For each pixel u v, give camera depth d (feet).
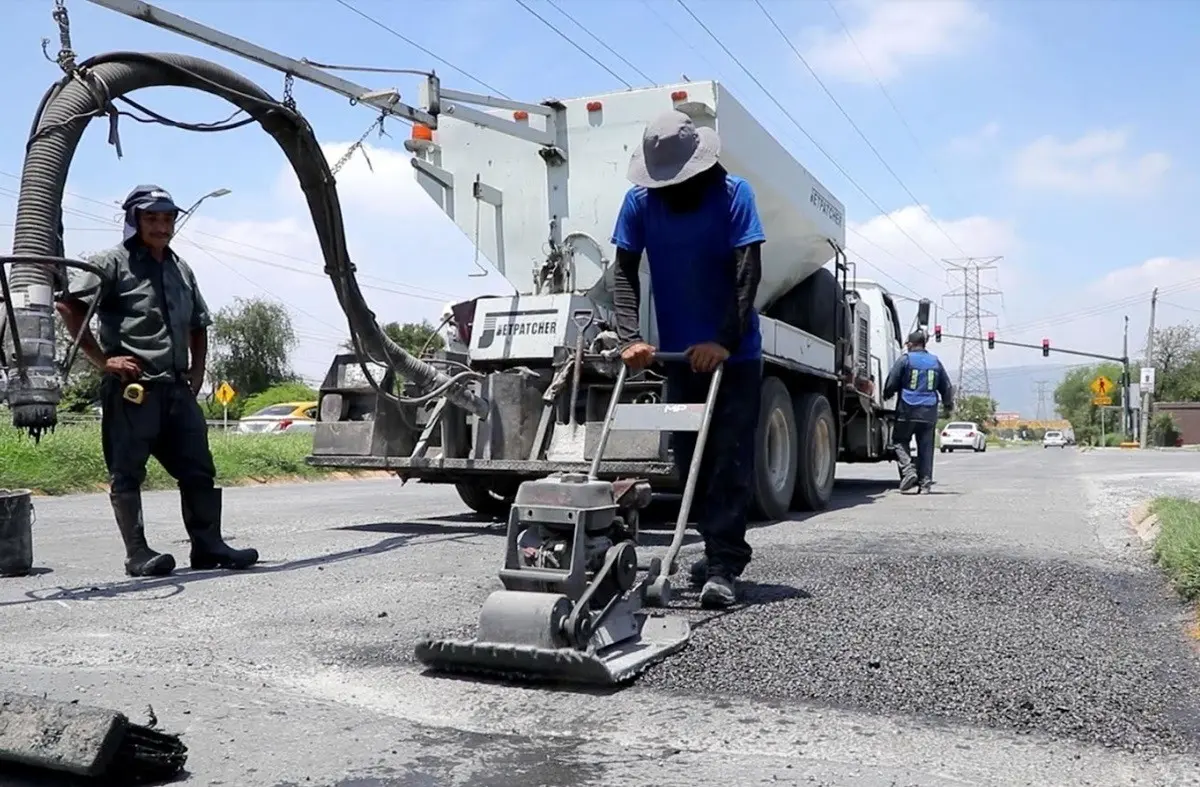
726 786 8.41
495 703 10.62
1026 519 27.61
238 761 8.91
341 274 22.41
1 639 13.24
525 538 12.04
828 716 10.16
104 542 23.18
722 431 15.17
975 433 139.95
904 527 25.70
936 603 15.20
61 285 17.01
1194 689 10.96
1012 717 10.10
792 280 34.63
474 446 24.02
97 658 12.25
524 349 25.35
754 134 28.78
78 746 7.99
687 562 19.49
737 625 13.70
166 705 10.42
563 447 23.45
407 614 14.92
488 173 28.60
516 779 8.54
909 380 39.45
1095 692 10.84
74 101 17.24
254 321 205.77
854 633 13.28
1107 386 163.32
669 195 14.75
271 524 27.20
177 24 21.18
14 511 18.26
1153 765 8.86
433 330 27.53
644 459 22.53
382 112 26.13
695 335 15.02
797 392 30.50
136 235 18.21
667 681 11.28
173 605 15.57
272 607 15.43
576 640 11.27
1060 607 15.01
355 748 9.27
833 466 33.04
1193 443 214.69
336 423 25.07
